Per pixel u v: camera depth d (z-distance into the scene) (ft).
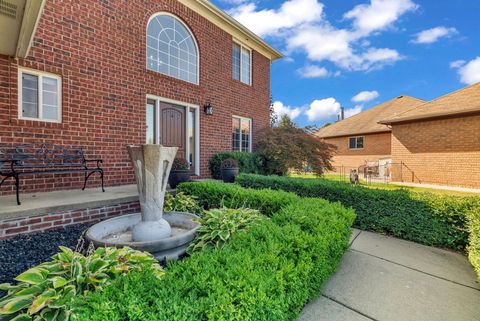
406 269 8.84
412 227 11.73
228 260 4.83
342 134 56.70
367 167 44.86
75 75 15.44
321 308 6.55
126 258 6.02
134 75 18.72
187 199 14.02
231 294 3.89
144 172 9.54
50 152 14.33
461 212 10.53
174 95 21.93
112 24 17.33
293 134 29.50
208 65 25.38
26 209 9.91
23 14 9.69
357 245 11.15
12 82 13.12
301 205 9.85
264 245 5.74
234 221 9.35
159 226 9.53
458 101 33.24
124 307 3.36
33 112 13.96
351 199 13.89
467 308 6.61
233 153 25.98
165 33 21.54
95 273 5.25
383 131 48.60
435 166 33.94
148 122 20.25
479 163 30.14
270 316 4.33
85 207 11.66
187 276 4.21
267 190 13.74
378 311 6.46
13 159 12.19
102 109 16.80
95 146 16.43
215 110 26.21
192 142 24.23
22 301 4.53
